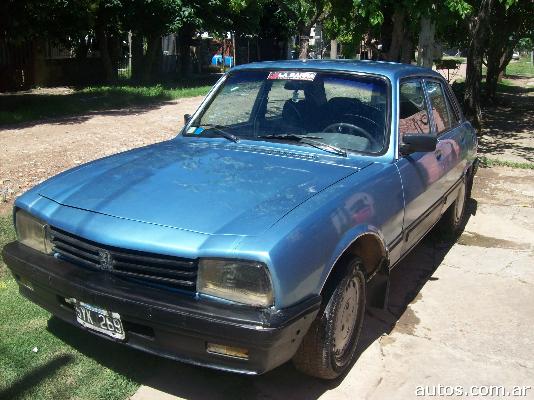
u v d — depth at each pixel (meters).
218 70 35.00
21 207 3.36
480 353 3.75
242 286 2.66
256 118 4.27
